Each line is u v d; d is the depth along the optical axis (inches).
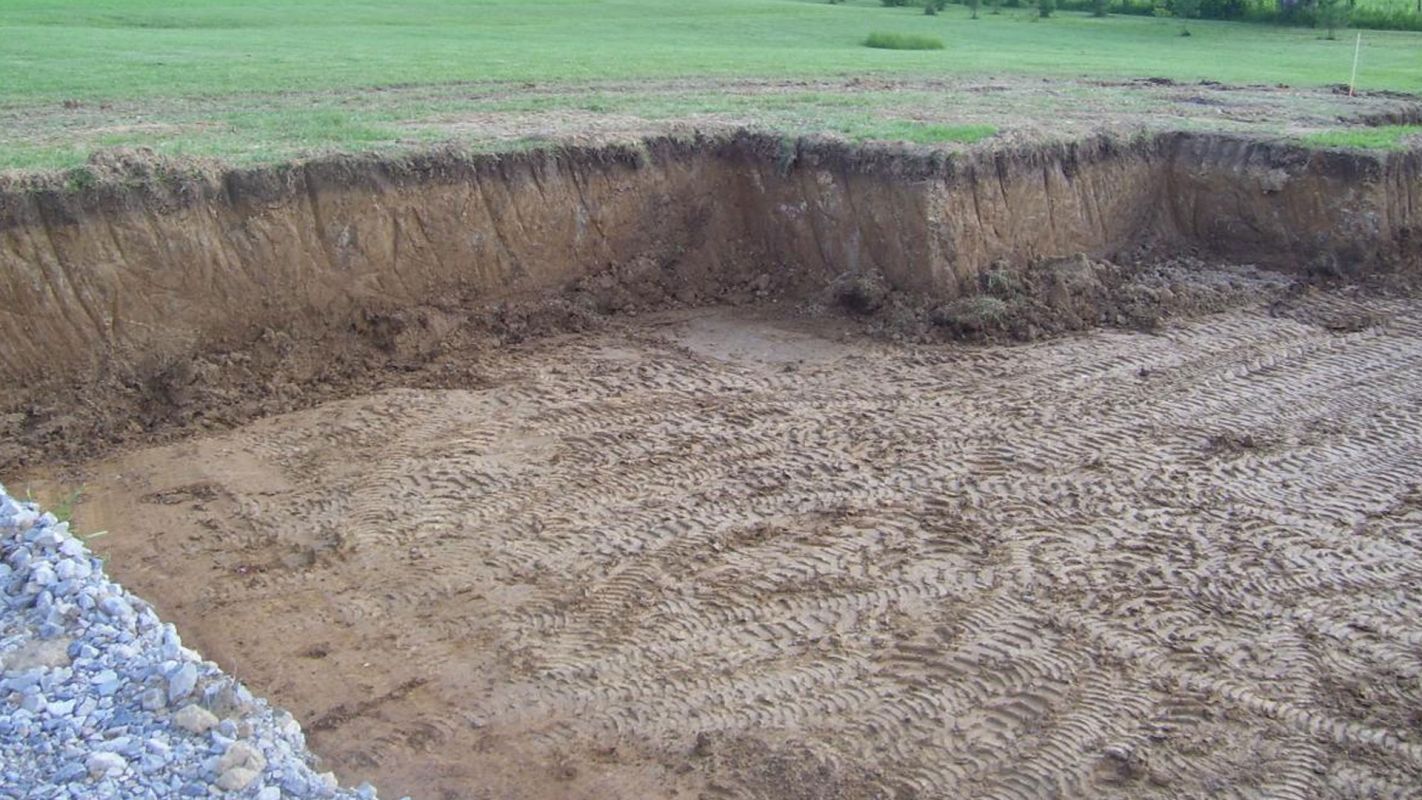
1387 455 474.3
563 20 1310.3
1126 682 343.3
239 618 368.5
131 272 498.9
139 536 410.6
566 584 387.2
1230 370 541.3
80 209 491.5
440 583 386.9
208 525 417.7
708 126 643.5
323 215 540.4
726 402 509.0
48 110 676.7
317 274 536.4
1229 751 318.0
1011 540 411.8
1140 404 509.0
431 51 983.0
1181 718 329.7
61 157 519.8
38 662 290.7
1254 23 1398.9
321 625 366.3
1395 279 629.3
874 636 362.0
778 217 623.5
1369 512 434.9
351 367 531.2
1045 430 486.6
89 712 276.4
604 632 363.6
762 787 303.6
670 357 549.6
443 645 357.7
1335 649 359.9
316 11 1307.8
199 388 499.2
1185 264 647.8
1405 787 307.3
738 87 813.2
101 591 314.2
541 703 334.3
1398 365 549.0
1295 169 643.5
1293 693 340.5
